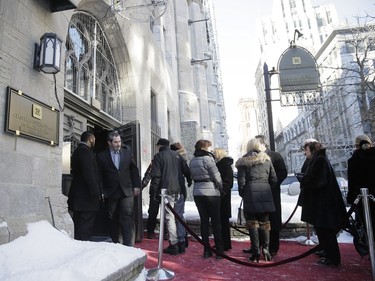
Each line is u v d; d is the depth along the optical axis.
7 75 3.55
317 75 9.68
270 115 8.81
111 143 4.86
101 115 7.29
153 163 5.21
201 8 27.70
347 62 32.03
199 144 4.96
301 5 85.38
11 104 3.51
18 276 2.31
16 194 3.51
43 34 4.23
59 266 2.57
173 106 15.72
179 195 5.13
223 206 5.43
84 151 4.32
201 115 23.92
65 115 5.86
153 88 12.12
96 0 7.00
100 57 7.93
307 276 3.96
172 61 16.69
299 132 52.16
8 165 3.44
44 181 4.05
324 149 4.47
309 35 82.19
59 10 4.52
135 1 9.50
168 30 16.86
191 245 5.97
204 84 24.86
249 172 4.52
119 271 2.79
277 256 5.02
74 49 6.48
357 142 4.29
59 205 4.28
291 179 14.62
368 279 3.82
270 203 4.40
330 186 4.28
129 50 8.70
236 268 4.31
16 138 3.61
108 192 4.76
